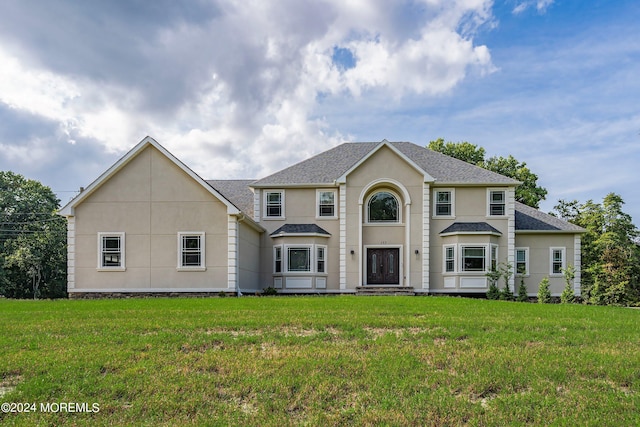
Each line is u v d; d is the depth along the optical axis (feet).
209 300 61.98
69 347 32.94
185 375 27.32
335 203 94.17
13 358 30.04
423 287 88.79
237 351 32.09
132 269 78.13
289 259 91.81
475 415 22.57
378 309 50.55
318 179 94.68
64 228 171.53
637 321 44.98
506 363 29.50
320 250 92.79
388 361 29.66
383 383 26.08
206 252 78.07
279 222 94.32
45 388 25.34
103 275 78.07
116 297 77.71
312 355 30.94
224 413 22.88
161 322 41.73
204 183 77.92
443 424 21.68
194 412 23.09
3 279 155.22
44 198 177.06
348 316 45.09
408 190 90.79
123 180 79.15
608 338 36.73
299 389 25.41
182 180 79.00
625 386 26.86
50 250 161.89
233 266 77.71
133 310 50.21
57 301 63.93
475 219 91.50
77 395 24.66
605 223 132.77
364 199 92.58
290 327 39.99
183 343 33.88
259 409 23.12
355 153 103.55
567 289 80.33
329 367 28.40
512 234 90.99
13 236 166.40
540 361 29.96
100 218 78.74
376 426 21.45
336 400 24.40
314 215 94.07
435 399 24.07
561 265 94.89
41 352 31.60
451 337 36.78
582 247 134.31
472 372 28.04
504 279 89.97
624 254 124.47
